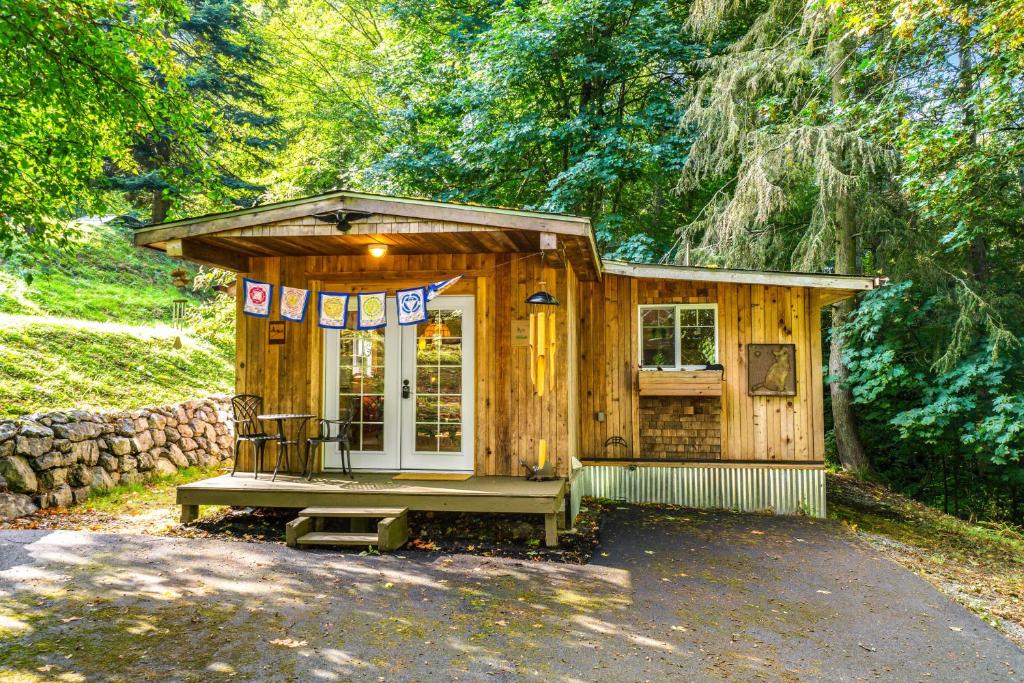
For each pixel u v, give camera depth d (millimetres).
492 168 15062
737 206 11359
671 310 9320
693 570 6035
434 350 7801
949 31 9297
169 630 4301
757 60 11773
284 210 6609
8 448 6938
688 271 8672
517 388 7508
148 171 18516
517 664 4027
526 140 14258
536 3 14391
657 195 15188
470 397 7711
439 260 7734
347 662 3957
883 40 10523
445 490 6613
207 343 14320
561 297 7496
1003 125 8672
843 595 5613
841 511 9508
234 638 4219
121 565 5465
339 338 7926
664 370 9023
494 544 6500
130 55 9102
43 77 7523
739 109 12023
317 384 7812
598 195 15125
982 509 12055
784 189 11766
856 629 4898
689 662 4172
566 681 3846
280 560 5785
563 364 7434
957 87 9703
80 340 11195
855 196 11609
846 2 8922
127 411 8930
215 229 6734
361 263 7844
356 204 6504
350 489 6695
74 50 7465
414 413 7805
